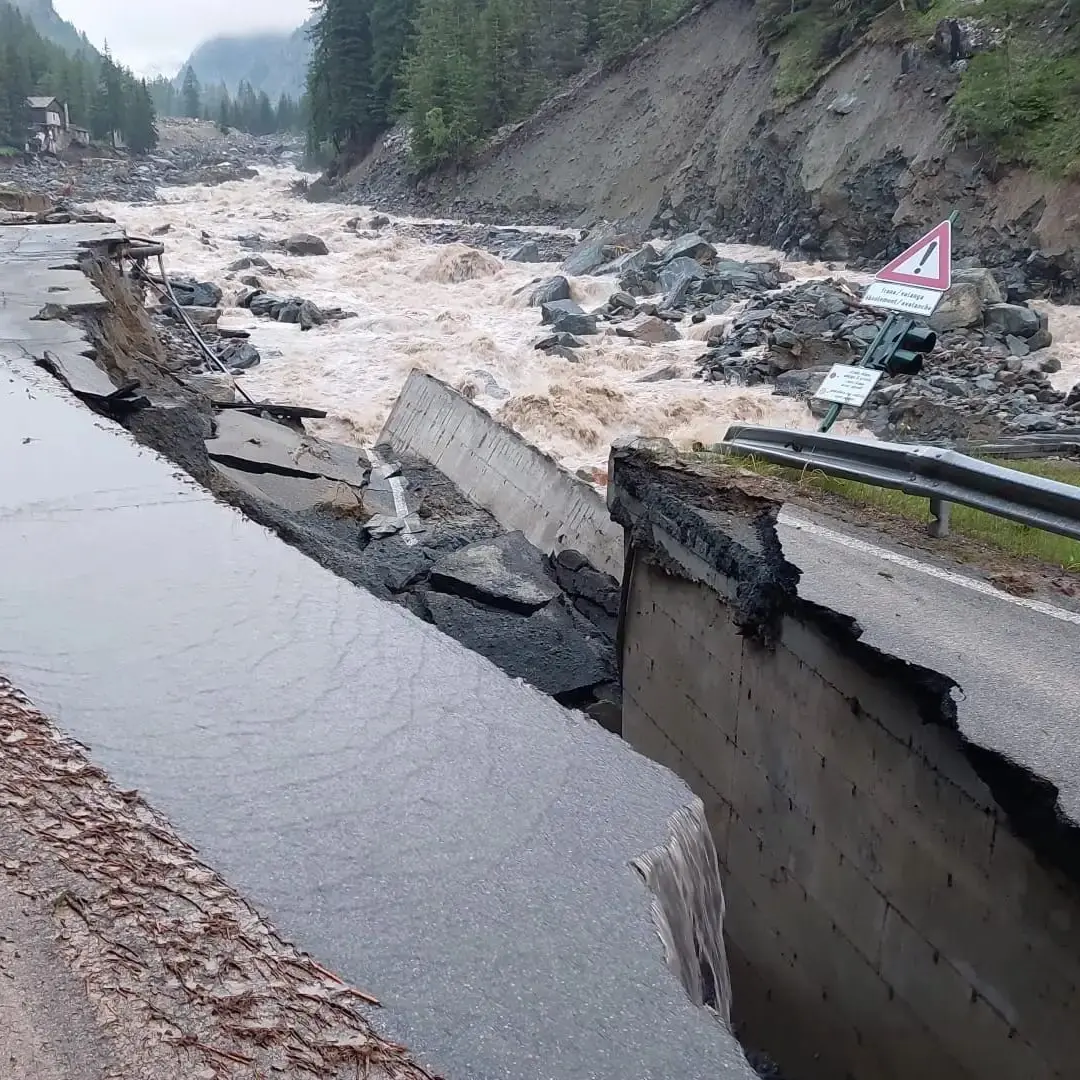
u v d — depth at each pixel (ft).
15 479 19.95
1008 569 23.61
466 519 51.49
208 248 167.02
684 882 11.04
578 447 78.23
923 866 18.01
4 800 9.76
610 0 231.50
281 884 9.28
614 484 30.27
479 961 8.70
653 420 81.92
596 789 11.68
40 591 14.93
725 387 92.99
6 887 8.60
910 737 18.20
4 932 8.09
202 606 14.98
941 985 17.67
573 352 106.11
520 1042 7.89
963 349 91.61
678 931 10.57
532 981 8.56
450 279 155.22
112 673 12.73
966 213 131.95
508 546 44.52
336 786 10.99
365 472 56.70
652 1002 8.51
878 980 19.40
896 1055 19.02
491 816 10.82
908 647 18.83
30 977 7.67
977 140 133.18
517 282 151.12
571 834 10.71
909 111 143.74
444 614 39.17
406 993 8.20
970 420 76.59
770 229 164.04
